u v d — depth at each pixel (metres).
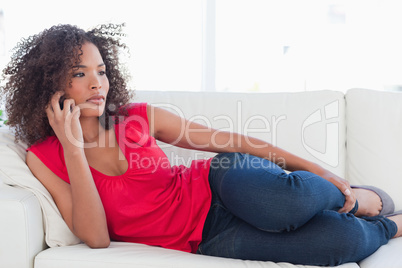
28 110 1.43
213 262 1.27
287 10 2.96
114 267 1.25
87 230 1.33
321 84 3.01
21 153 1.44
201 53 2.93
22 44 1.49
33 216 1.30
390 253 1.36
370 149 1.84
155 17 2.90
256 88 3.03
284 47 2.99
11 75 1.50
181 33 2.92
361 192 1.64
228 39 2.97
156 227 1.43
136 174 1.40
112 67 1.59
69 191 1.38
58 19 2.86
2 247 1.25
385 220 1.49
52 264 1.27
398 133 1.84
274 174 1.36
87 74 1.40
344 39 2.97
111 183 1.41
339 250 1.29
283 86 3.02
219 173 1.45
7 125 1.61
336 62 2.99
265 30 2.97
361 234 1.33
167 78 2.95
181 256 1.31
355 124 1.89
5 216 1.25
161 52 2.93
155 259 1.26
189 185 1.52
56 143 1.45
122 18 2.88
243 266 1.27
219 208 1.45
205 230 1.45
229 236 1.37
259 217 1.32
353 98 1.92
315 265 1.31
